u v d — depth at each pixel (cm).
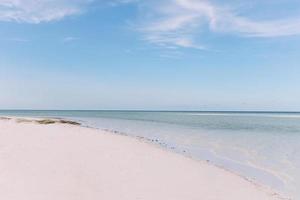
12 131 2170
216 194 1034
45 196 880
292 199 1029
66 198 879
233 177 1294
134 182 1096
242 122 6234
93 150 1631
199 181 1188
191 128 4294
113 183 1062
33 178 1037
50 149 1546
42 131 2350
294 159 1745
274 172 1420
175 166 1425
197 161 1619
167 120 7412
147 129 4075
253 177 1318
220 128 4272
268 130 3881
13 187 931
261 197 1033
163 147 2122
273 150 2081
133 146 1959
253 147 2228
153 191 1012
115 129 4028
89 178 1095
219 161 1672
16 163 1209
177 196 983
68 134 2280
